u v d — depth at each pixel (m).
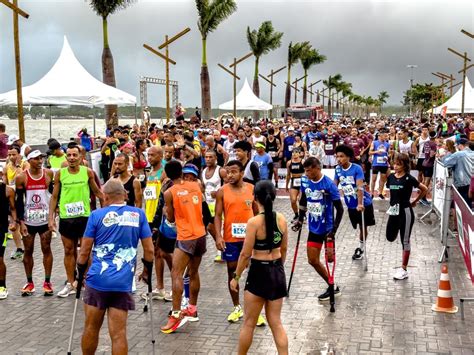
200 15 40.84
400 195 8.52
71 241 7.88
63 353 6.03
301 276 8.80
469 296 7.75
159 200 7.18
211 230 7.30
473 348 6.04
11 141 12.88
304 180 7.40
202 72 41.84
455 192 8.64
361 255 9.83
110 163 16.94
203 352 5.98
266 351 5.98
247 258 5.28
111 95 21.52
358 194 9.18
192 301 6.89
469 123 31.03
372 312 7.16
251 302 5.28
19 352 6.04
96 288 5.10
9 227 8.84
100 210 5.24
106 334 6.53
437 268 9.20
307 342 6.21
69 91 20.72
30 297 7.96
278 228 5.31
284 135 21.50
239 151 9.23
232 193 6.67
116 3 30.20
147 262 5.58
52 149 11.25
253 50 56.06
